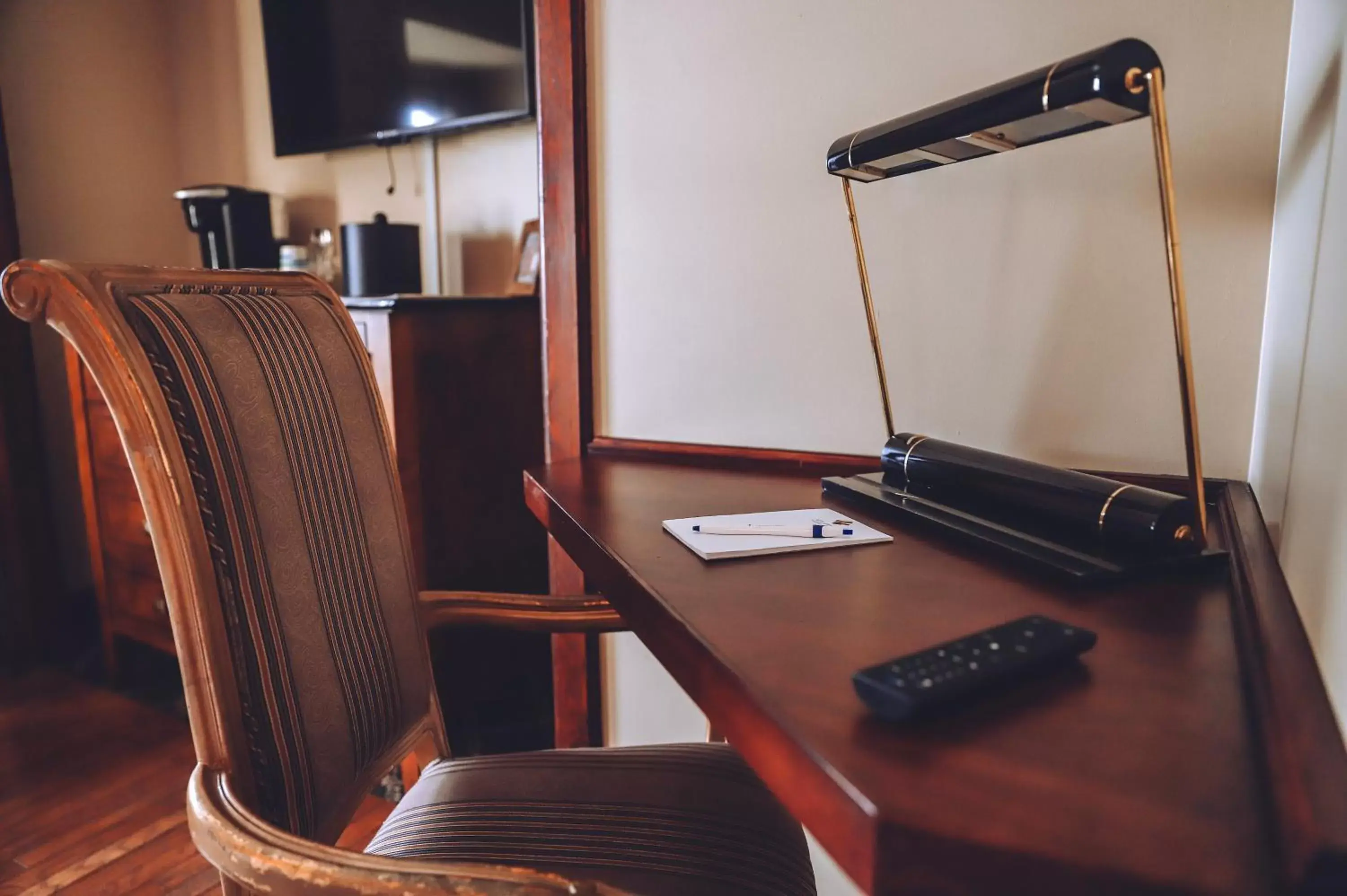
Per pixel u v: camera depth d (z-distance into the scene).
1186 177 0.91
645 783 0.85
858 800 0.36
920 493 0.90
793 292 1.16
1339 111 0.61
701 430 1.26
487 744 1.88
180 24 2.68
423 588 1.77
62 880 1.46
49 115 2.44
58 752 1.87
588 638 1.39
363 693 0.81
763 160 1.16
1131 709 0.45
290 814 0.70
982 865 0.34
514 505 1.95
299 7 2.30
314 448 0.81
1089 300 0.97
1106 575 0.64
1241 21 0.87
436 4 2.04
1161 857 0.33
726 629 0.56
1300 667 0.44
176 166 2.76
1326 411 0.59
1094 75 0.57
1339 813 0.31
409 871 0.51
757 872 0.75
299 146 2.39
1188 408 0.63
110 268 0.69
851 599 0.62
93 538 2.16
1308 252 0.69
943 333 1.07
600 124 1.27
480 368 1.84
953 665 0.46
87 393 2.09
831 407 1.16
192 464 0.67
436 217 2.29
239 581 0.69
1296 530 0.69
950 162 0.81
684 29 1.18
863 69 1.07
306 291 0.89
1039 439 1.03
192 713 0.66
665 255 1.25
